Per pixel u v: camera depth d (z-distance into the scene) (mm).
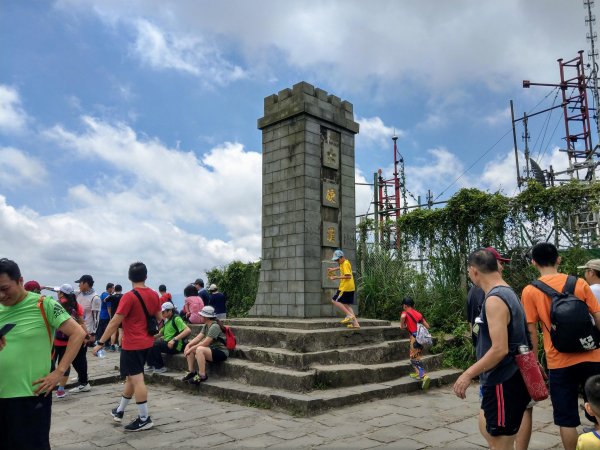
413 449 4926
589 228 10312
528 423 3930
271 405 6633
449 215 12250
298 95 10695
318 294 10328
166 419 6207
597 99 17922
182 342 9047
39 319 3611
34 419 3479
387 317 12352
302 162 10461
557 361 4000
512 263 11000
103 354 11805
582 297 4082
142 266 6098
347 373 7387
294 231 10406
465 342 9406
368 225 14766
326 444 5094
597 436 2936
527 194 11016
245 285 17609
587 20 18438
